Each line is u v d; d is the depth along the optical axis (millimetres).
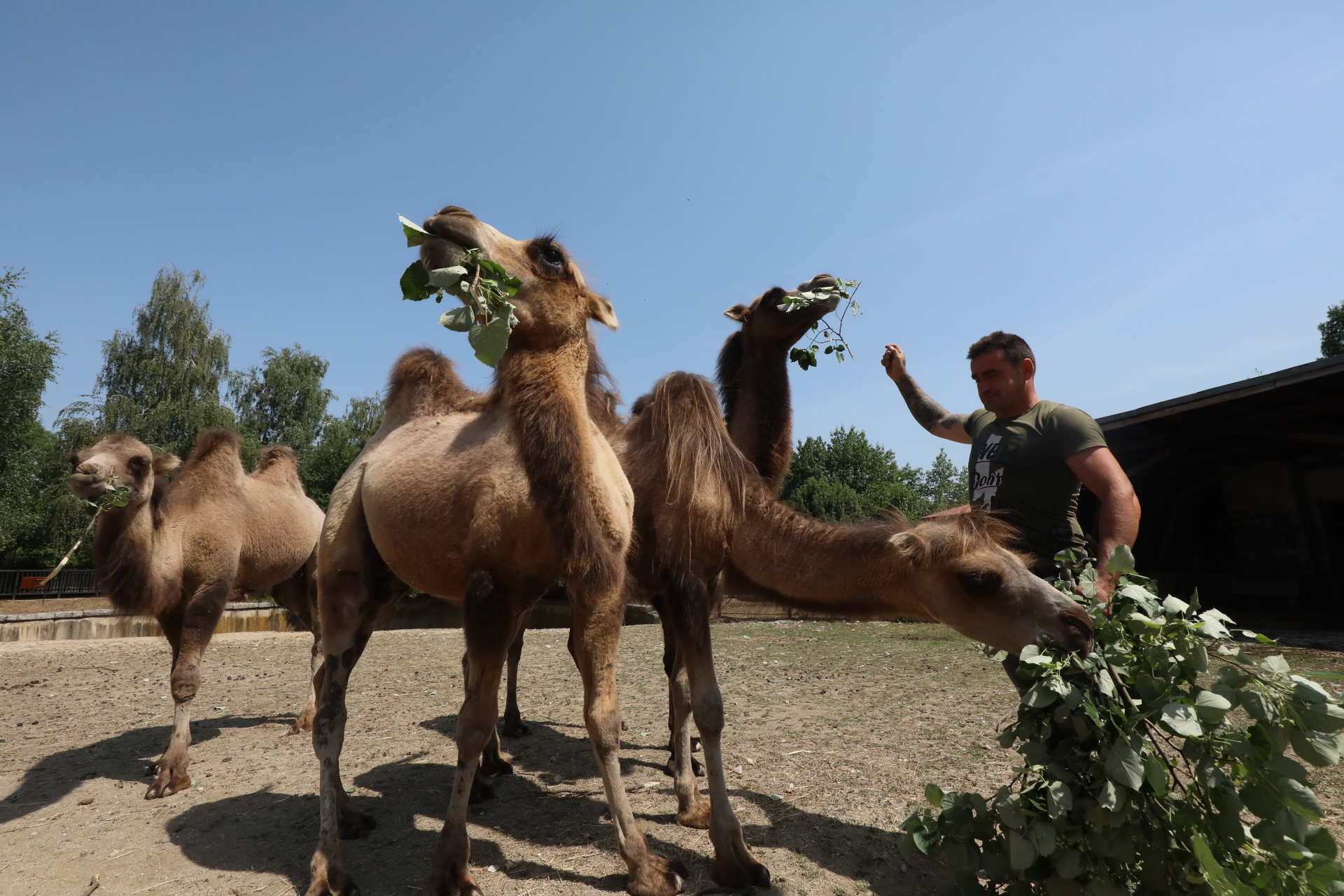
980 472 3584
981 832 2619
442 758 4836
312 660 5898
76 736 5707
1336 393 10820
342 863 2988
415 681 7520
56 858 3428
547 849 3369
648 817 3797
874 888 2984
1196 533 16297
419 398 3762
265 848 3471
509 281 2924
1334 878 2203
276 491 6211
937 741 4734
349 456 34188
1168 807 2459
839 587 3303
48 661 9398
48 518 27312
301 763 4801
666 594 3461
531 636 10672
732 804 3883
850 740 4871
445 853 2850
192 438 31734
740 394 4562
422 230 2883
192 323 34281
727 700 6203
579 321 3236
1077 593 2971
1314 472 14297
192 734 5699
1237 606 14406
